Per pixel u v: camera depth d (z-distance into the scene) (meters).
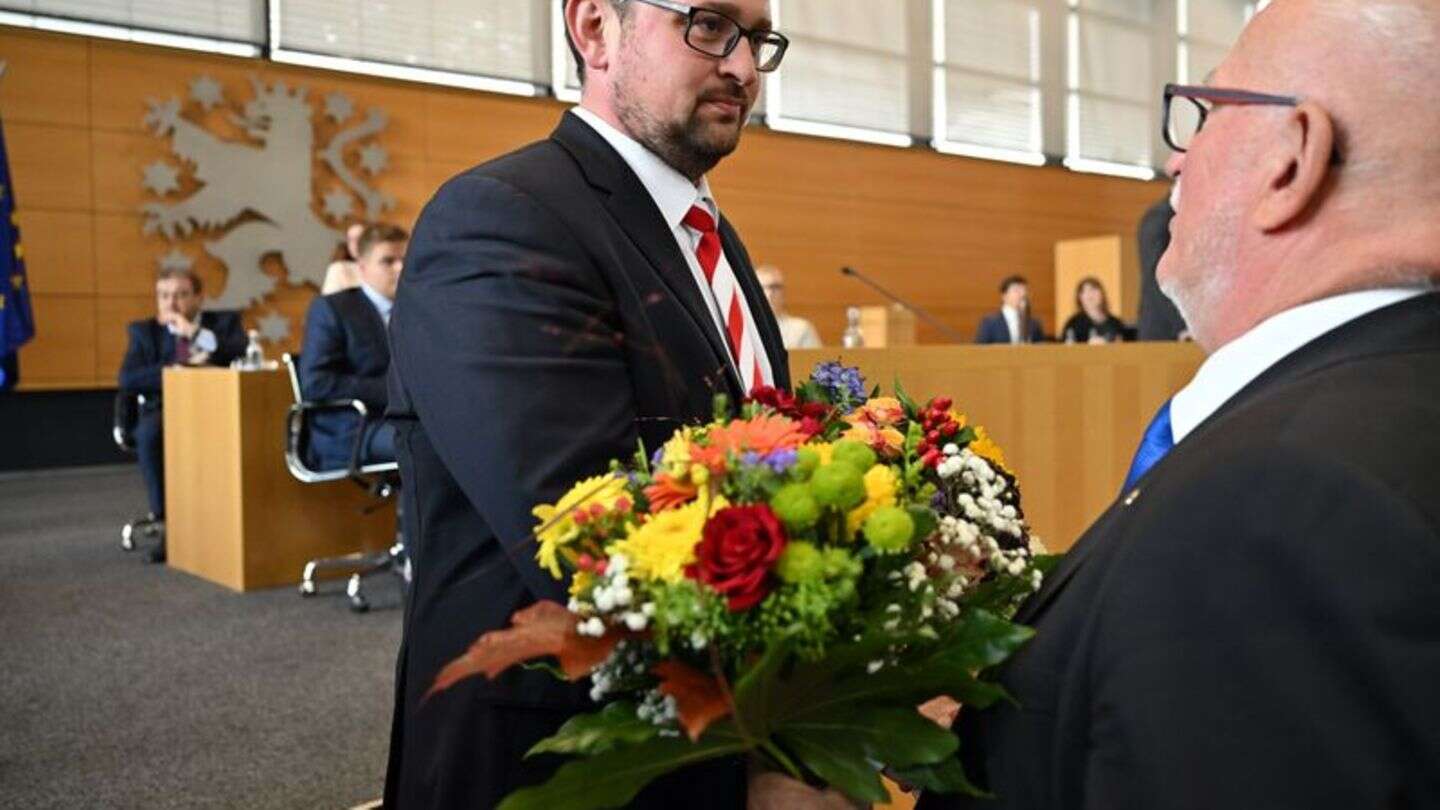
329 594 4.52
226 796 2.49
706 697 0.66
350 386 4.21
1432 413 0.59
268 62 8.48
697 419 1.10
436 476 1.12
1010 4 12.59
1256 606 0.56
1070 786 0.66
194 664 3.52
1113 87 13.48
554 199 1.09
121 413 5.74
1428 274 0.66
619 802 0.70
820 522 0.72
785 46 1.20
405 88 9.02
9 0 7.70
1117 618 0.62
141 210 8.10
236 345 6.16
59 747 2.79
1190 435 0.69
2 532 5.96
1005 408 2.37
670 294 1.13
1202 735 0.56
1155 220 3.73
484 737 1.07
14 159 7.74
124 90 8.04
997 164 12.55
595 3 1.21
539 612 0.73
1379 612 0.53
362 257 4.42
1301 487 0.57
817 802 0.82
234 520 4.61
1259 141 0.71
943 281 12.21
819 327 11.39
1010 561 0.87
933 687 0.72
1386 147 0.67
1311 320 0.69
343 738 2.85
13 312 5.49
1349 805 0.53
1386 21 0.68
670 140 1.18
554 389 1.00
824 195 11.34
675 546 0.69
